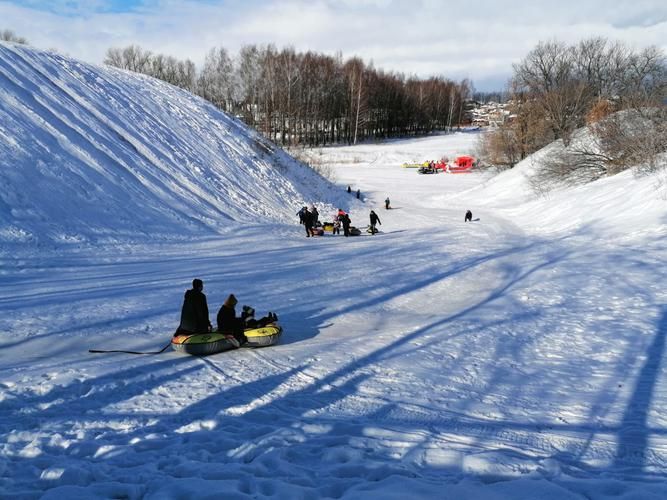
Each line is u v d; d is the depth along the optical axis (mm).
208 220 23266
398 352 8750
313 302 12438
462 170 73250
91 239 16672
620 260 16109
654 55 45312
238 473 4262
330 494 3957
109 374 6930
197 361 7914
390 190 56938
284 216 29562
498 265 17844
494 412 6266
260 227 25016
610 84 55094
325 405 6316
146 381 6859
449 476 4383
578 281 14281
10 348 7867
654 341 9141
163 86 36438
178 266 15531
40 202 16906
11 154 18016
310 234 25562
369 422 5770
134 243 17703
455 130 131375
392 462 4641
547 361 8414
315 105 96000
